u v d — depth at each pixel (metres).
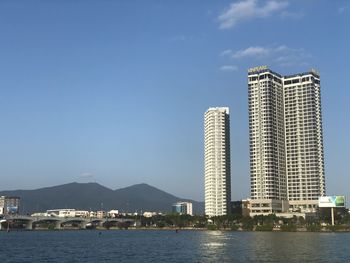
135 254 178.50
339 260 148.12
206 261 148.50
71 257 168.25
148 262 148.00
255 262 143.62
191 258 158.88
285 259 151.50
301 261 145.62
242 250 189.12
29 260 158.25
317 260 148.38
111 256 170.88
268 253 173.75
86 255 176.38
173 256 167.88
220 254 172.50
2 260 158.62
